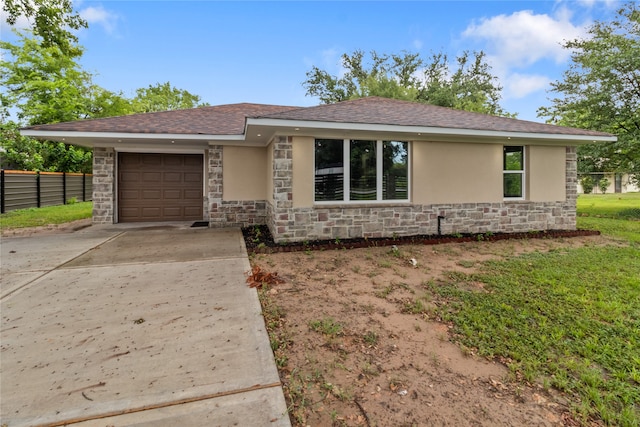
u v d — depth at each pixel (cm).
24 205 1298
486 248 671
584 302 373
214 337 285
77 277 447
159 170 1004
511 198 848
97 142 913
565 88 1418
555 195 861
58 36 1056
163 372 232
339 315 338
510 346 276
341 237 720
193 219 1034
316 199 710
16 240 698
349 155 726
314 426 186
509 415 197
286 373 236
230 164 912
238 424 184
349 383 226
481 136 738
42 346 265
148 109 2995
